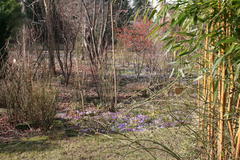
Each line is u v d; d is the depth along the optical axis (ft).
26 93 15.92
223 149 5.50
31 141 13.74
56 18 30.91
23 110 16.07
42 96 15.47
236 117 5.28
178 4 5.32
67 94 23.57
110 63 22.40
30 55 19.29
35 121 15.64
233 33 4.82
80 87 21.25
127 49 37.58
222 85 5.20
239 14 4.80
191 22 5.66
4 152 12.34
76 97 21.67
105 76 21.84
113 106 20.08
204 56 6.23
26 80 16.11
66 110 19.90
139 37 33.63
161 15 5.58
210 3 5.07
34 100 15.53
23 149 12.69
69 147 12.81
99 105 21.04
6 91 16.44
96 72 23.22
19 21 28.02
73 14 31.55
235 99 5.64
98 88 23.65
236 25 4.83
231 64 4.89
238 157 4.97
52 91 16.16
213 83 5.88
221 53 5.01
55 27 31.32
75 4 34.12
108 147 12.62
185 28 6.02
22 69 16.39
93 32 30.58
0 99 18.72
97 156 11.65
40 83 16.03
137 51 36.52
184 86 6.48
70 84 27.43
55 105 16.01
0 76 18.31
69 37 29.40
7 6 27.37
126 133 14.34
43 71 17.83
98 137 13.74
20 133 14.97
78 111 19.51
